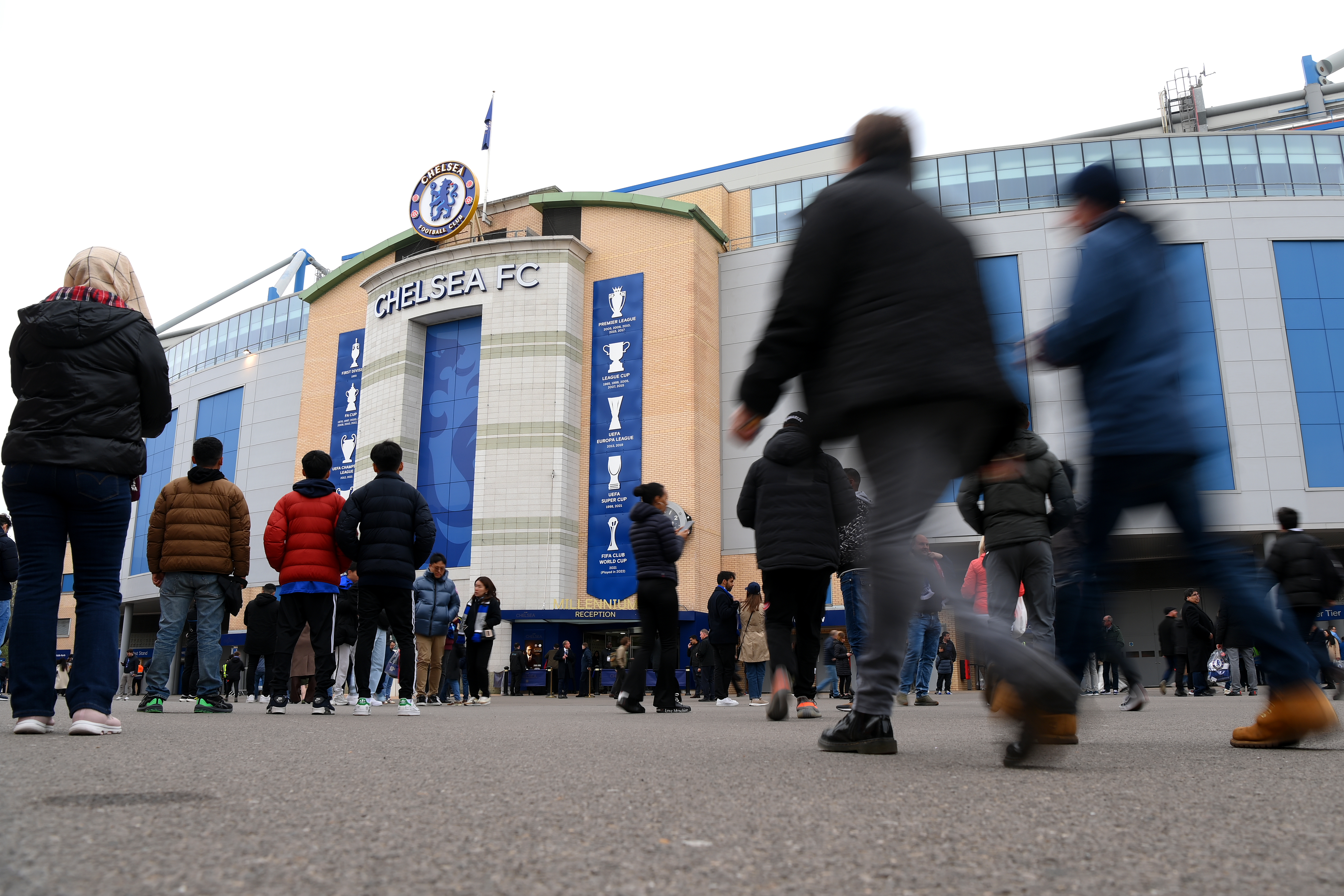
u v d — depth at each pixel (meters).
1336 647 17.48
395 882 1.33
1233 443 27.25
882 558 2.63
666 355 30.89
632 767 2.78
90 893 1.24
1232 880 1.35
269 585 12.79
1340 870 1.41
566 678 25.53
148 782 2.36
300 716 7.14
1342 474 27.02
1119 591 3.42
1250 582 3.27
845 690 17.95
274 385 40.31
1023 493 5.76
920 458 2.52
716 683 14.07
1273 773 2.56
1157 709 7.96
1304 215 28.73
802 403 2.80
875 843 1.60
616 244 32.59
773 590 6.43
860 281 2.64
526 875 1.38
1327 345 27.94
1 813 1.82
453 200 34.50
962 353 2.52
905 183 2.90
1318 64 45.78
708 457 30.61
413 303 33.59
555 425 30.72
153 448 45.97
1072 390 3.55
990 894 1.28
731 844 1.59
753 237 33.66
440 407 32.97
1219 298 28.25
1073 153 30.39
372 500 7.22
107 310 4.30
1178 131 44.00
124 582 45.59
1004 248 29.36
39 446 4.10
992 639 2.50
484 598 14.45
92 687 4.21
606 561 30.05
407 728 5.14
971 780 2.40
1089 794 2.14
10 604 10.00
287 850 1.53
